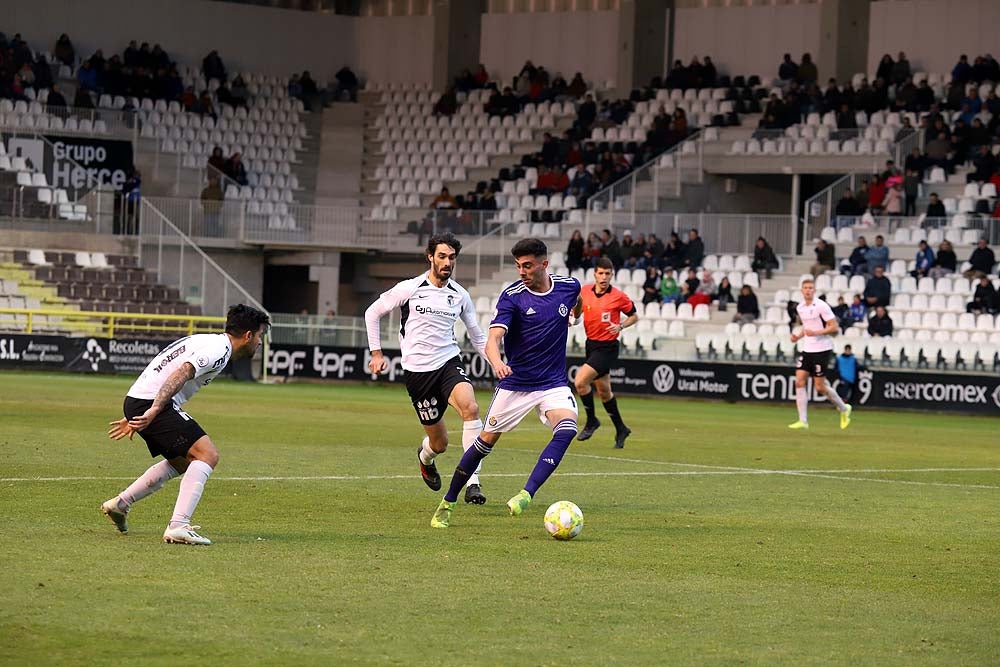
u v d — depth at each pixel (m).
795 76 103.75
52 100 101.75
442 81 118.75
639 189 96.38
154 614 15.95
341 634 15.29
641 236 89.31
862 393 70.94
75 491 26.66
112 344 76.75
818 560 21.36
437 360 26.42
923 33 104.75
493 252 94.88
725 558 21.31
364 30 123.25
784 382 72.44
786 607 17.58
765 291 85.50
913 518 26.72
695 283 84.69
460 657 14.42
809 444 45.31
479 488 27.03
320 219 100.31
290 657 14.22
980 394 68.38
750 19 110.81
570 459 37.22
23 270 86.50
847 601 18.09
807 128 97.44
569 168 103.69
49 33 111.50
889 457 41.00
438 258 26.05
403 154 113.25
